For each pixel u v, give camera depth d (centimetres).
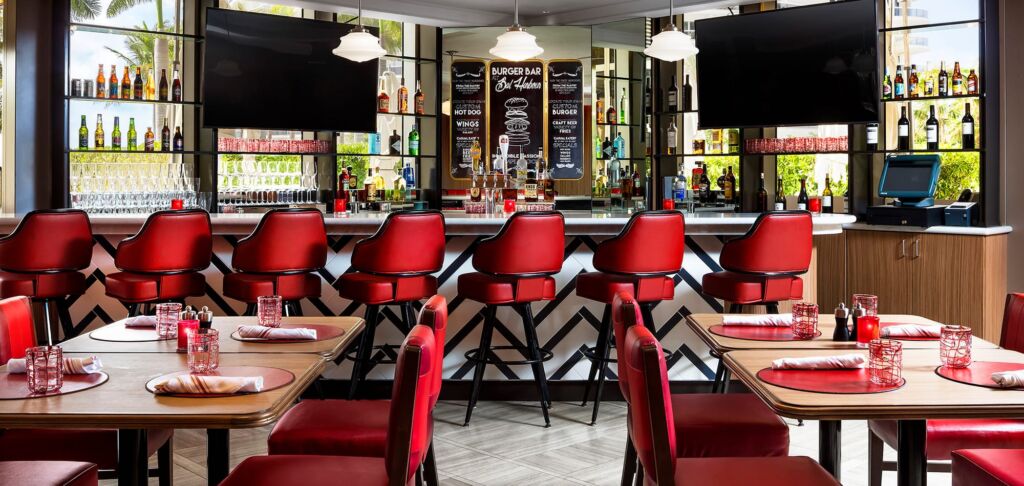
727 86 716
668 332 549
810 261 539
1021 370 255
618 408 539
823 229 541
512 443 466
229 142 728
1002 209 671
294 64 720
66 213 506
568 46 857
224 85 693
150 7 724
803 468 254
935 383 244
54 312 606
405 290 486
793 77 689
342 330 330
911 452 242
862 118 670
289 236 492
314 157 773
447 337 550
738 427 298
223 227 529
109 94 689
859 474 416
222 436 262
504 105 862
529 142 865
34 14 658
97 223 534
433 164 848
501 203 648
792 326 325
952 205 668
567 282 546
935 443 299
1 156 656
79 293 520
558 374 551
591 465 430
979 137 678
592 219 523
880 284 695
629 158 841
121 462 246
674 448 217
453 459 439
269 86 711
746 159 760
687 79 799
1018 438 297
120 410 214
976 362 273
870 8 654
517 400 554
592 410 534
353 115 752
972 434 298
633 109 834
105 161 712
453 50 855
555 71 859
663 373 215
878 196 719
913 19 716
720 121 724
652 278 488
